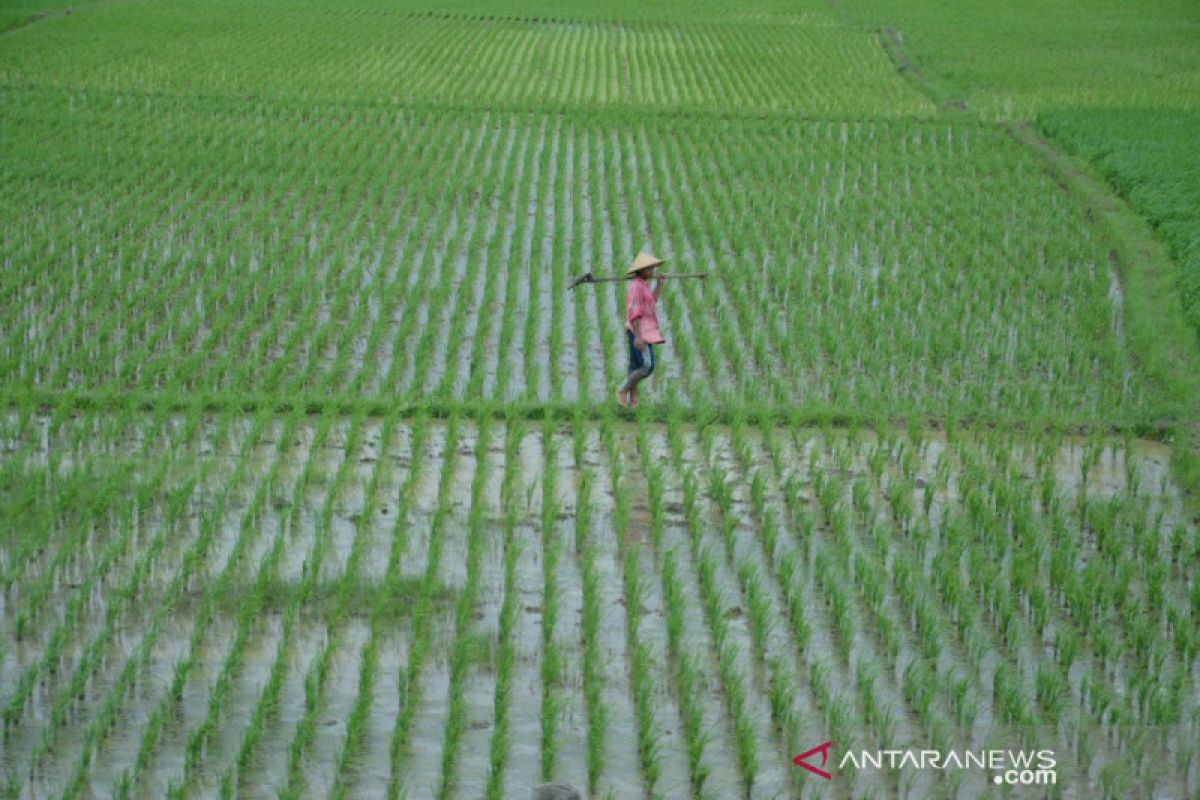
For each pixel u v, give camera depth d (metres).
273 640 8.43
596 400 12.65
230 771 6.93
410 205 18.75
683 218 18.42
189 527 9.93
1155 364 13.56
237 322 14.56
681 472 11.07
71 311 14.33
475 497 10.30
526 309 15.19
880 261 17.23
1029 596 8.97
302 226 17.88
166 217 18.16
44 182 19.50
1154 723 7.71
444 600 8.95
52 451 11.24
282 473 10.91
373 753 7.37
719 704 7.87
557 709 7.68
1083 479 11.27
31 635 8.38
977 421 12.25
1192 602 8.98
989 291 16.03
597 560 9.61
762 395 12.84
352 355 13.74
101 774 7.10
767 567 9.56
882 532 9.67
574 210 18.53
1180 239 17.11
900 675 8.23
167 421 11.97
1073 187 20.12
